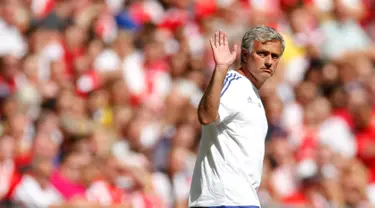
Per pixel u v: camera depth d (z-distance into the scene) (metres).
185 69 43.28
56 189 32.16
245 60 20.55
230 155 19.98
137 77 41.47
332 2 51.38
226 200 19.86
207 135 20.27
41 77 39.25
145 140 37.00
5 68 37.56
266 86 41.72
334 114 44.47
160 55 43.25
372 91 45.84
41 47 40.69
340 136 43.03
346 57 47.25
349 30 50.06
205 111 19.09
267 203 36.41
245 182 19.95
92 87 39.06
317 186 38.69
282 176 37.94
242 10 48.03
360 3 52.94
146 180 34.44
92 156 34.03
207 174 20.12
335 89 45.53
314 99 44.38
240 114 19.88
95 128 35.75
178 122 37.84
